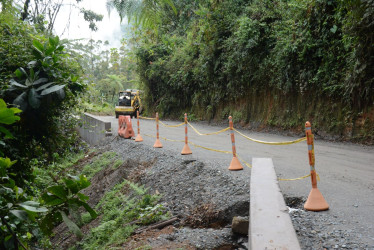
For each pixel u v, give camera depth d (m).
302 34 13.22
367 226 4.00
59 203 2.62
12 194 2.72
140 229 5.69
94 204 8.84
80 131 21.83
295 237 2.54
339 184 5.89
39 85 4.90
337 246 3.56
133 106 31.80
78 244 6.43
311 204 4.71
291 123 14.38
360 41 10.54
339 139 11.77
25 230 2.90
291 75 14.10
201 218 5.42
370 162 7.83
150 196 6.91
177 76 25.98
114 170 10.34
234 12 20.00
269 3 16.77
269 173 4.38
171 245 4.66
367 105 10.98
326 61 12.46
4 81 4.97
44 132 5.64
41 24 7.31
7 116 1.90
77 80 5.70
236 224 4.59
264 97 16.83
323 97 12.97
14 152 5.03
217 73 21.02
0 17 3.37
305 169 7.17
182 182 7.26
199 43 22.77
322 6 12.45
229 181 6.43
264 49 16.30
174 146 11.96
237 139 13.16
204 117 23.33
